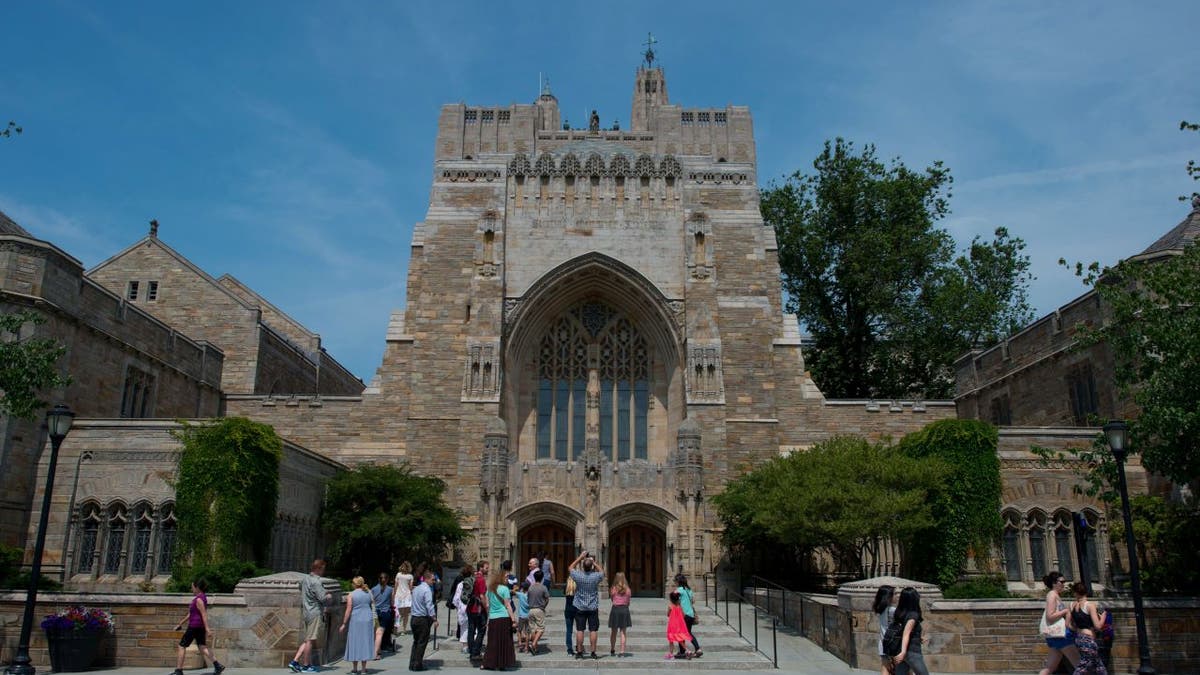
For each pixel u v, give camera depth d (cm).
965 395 5175
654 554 4459
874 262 5912
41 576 3064
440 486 4209
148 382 4303
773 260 5025
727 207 4994
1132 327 2884
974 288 6166
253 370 5262
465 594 2764
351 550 3962
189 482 3175
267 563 3334
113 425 3344
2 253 3425
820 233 6194
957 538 3494
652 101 7900
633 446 4853
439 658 2584
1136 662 2573
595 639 2552
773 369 4759
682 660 2523
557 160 5009
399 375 4753
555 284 4828
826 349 6244
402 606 2864
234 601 2359
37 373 2638
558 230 4916
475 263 4772
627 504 4284
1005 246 6400
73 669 2281
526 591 2747
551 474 4319
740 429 4634
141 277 5459
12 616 2430
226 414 4853
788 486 3419
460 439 4481
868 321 6159
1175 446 2717
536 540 4425
